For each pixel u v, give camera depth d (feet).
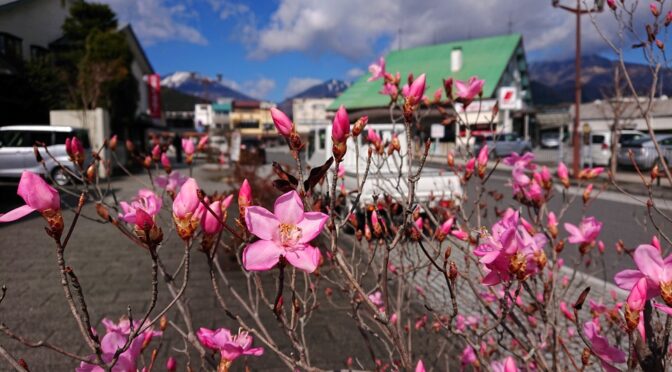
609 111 97.14
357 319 6.32
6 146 40.57
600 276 16.38
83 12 72.38
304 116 252.83
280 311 4.48
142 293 14.94
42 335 11.60
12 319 12.62
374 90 131.34
